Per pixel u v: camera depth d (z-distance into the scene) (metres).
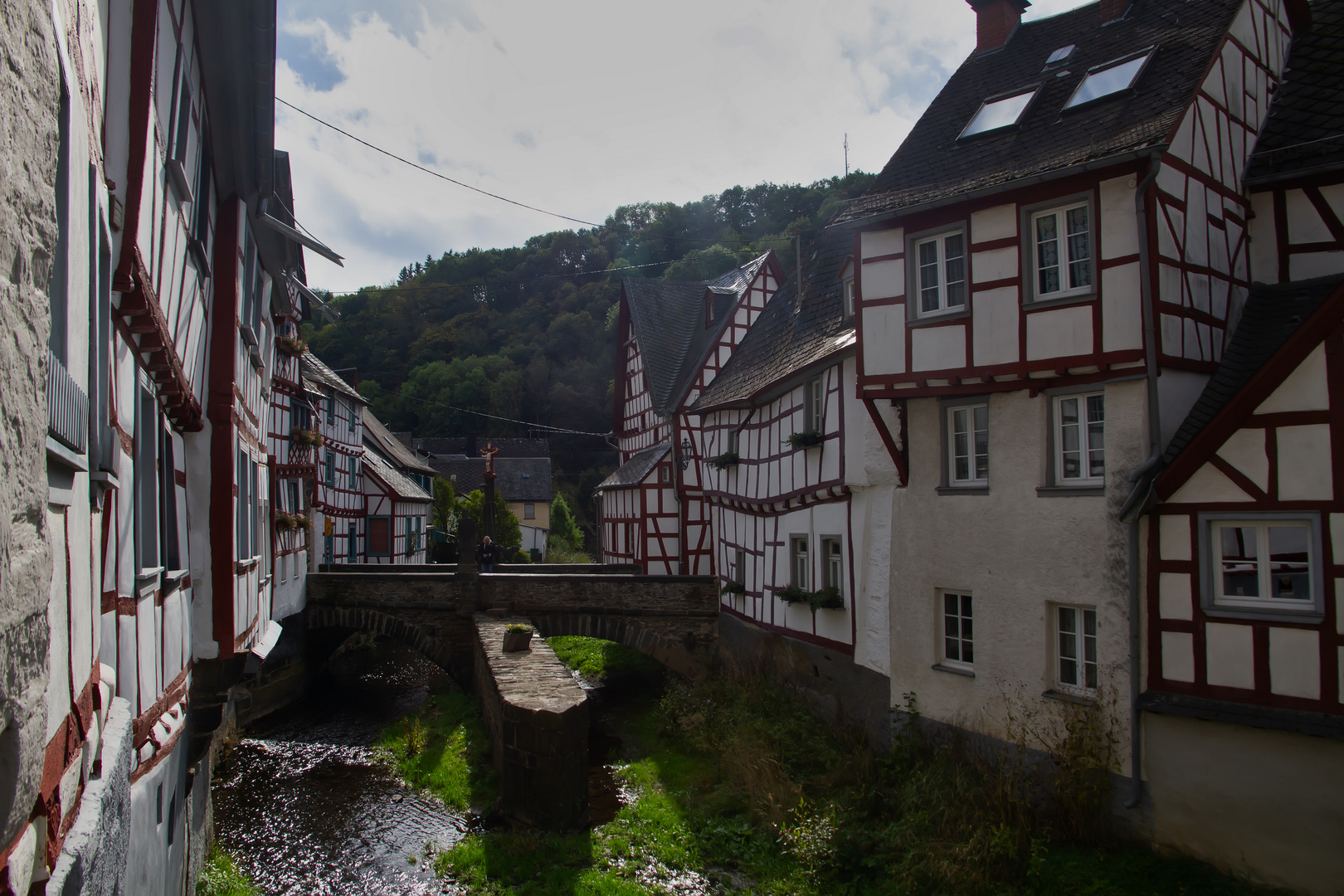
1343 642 7.30
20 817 1.95
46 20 2.14
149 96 4.10
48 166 2.16
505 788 10.48
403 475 39.66
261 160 7.37
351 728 15.91
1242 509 7.90
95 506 3.52
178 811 6.53
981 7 13.38
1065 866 8.03
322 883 8.82
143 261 4.43
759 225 64.38
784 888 8.55
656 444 27.73
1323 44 10.89
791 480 15.23
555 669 12.50
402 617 18.64
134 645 4.67
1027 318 9.45
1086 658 9.16
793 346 16.23
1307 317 8.20
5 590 1.78
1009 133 10.75
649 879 8.78
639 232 72.81
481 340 70.19
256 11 5.59
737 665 17.61
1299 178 9.69
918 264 10.66
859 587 12.42
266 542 11.16
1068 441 9.48
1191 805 7.97
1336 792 7.16
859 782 10.66
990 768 9.59
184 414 6.29
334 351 68.81
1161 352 8.56
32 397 2.01
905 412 11.27
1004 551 9.91
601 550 32.28
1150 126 8.77
